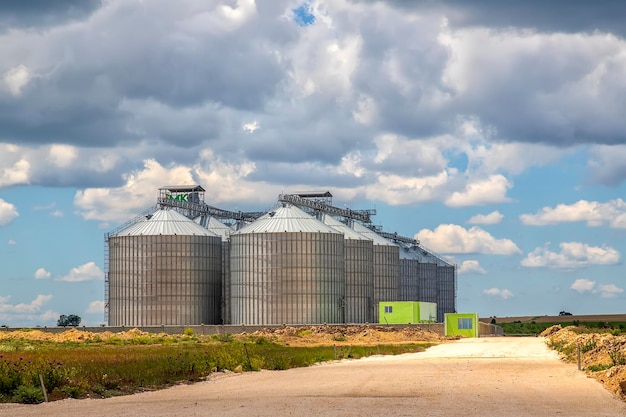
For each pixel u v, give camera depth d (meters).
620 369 64.19
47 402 51.97
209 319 198.62
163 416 43.94
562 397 52.22
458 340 166.25
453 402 49.44
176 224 199.25
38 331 165.88
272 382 65.44
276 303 192.75
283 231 194.12
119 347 116.00
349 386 60.72
